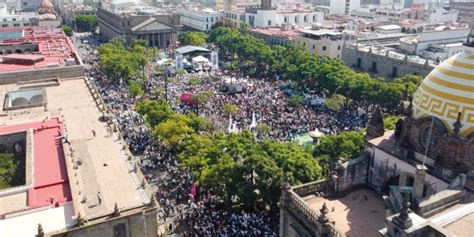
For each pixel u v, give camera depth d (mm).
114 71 132125
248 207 63281
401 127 44250
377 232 37688
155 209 51812
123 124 98125
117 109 109062
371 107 112625
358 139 69312
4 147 70562
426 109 41125
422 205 33531
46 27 198625
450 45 149375
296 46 157125
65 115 81625
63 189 53969
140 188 55719
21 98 94438
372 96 107062
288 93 123500
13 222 47312
